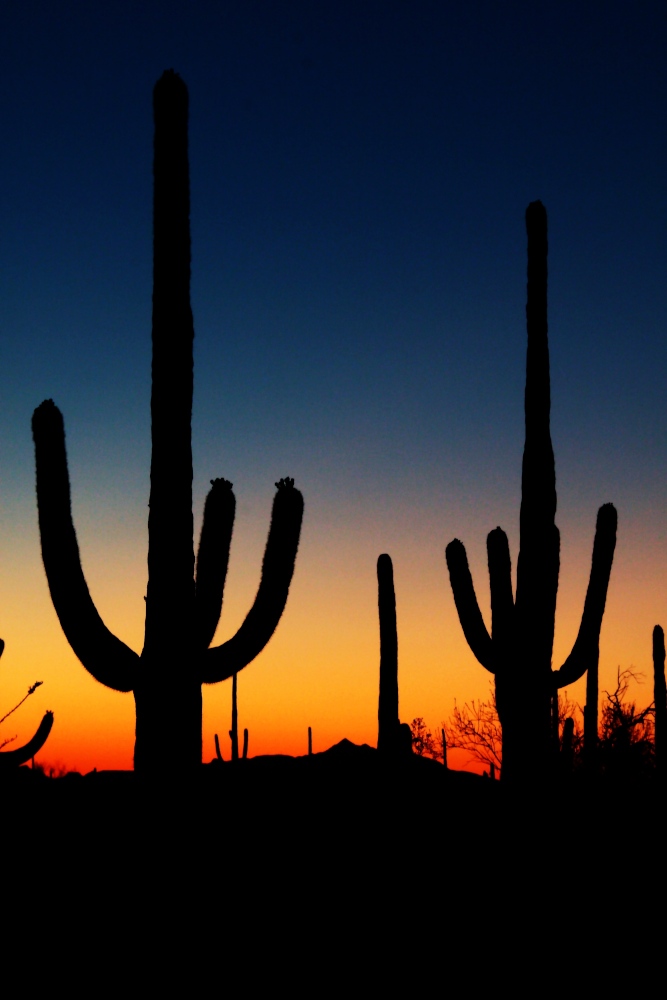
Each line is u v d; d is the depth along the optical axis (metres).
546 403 12.97
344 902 11.05
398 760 19.88
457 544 13.71
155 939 8.34
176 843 8.58
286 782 18.30
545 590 12.55
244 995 8.24
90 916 8.95
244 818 14.38
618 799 17.25
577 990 8.73
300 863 12.44
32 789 13.95
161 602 9.11
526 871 11.80
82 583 9.01
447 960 9.51
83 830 11.03
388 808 15.80
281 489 9.93
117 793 12.34
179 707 8.93
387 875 12.07
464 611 13.42
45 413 9.20
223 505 9.71
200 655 9.23
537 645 12.45
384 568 20.83
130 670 9.01
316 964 9.12
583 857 12.59
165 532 9.24
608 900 11.32
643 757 25.36
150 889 8.48
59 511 9.03
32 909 9.20
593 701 22.58
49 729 15.41
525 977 9.01
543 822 12.07
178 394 9.52
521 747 12.30
